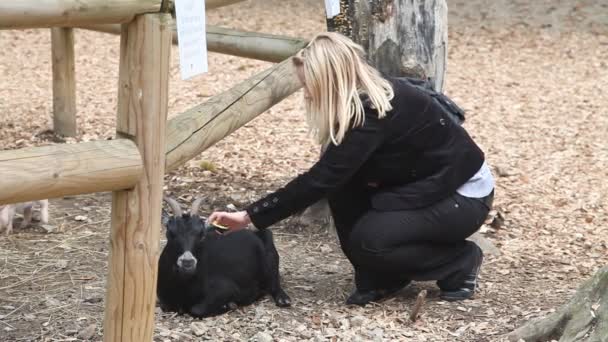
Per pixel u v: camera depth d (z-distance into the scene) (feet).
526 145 82.33
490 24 138.00
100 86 99.76
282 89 47.37
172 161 37.68
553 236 58.80
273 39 58.80
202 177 68.28
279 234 57.06
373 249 43.27
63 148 29.35
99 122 85.05
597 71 112.78
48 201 61.57
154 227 32.73
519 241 57.41
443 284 46.06
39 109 89.45
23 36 122.93
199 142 39.68
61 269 49.73
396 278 45.91
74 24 29.30
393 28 52.44
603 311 38.42
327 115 39.86
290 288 48.19
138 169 31.35
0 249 52.49
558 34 132.16
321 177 40.60
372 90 40.40
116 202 32.37
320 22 139.95
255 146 77.77
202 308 43.55
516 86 105.09
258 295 46.55
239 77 105.09
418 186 43.09
